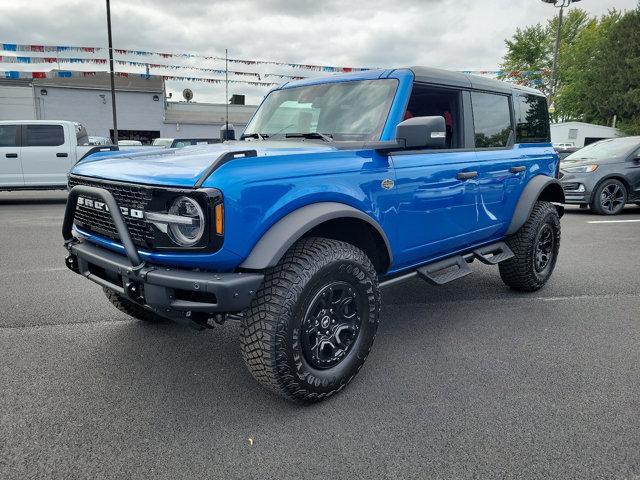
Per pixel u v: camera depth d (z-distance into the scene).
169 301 2.36
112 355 3.32
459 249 3.97
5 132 10.93
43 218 9.25
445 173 3.45
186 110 37.50
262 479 2.11
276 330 2.42
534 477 2.12
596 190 10.13
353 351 2.84
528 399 2.77
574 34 51.41
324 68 13.36
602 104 45.09
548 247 4.84
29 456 2.24
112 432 2.44
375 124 3.18
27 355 3.31
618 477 2.12
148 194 2.37
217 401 2.75
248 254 2.37
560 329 3.84
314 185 2.60
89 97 31.58
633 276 5.40
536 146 4.67
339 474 2.14
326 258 2.57
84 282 5.04
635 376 3.04
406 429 2.48
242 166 2.34
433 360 3.29
